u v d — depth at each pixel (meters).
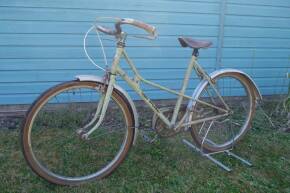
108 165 3.26
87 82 2.98
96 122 3.18
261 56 5.14
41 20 4.28
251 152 3.83
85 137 3.11
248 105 3.92
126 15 4.48
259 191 3.19
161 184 3.21
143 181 3.23
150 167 3.44
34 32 4.30
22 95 4.48
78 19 4.37
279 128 4.39
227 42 4.93
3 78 4.38
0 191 3.01
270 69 5.23
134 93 4.76
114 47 4.56
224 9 4.78
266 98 5.31
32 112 2.90
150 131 4.10
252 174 3.44
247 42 5.02
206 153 3.70
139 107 4.76
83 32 4.43
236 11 4.84
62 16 4.32
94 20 4.41
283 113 4.70
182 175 3.35
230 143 3.83
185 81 3.44
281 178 3.40
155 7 4.54
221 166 3.51
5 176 3.20
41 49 4.38
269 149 3.90
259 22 4.98
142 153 3.66
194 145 3.82
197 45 3.30
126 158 3.54
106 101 3.04
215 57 4.94
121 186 3.15
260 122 4.46
